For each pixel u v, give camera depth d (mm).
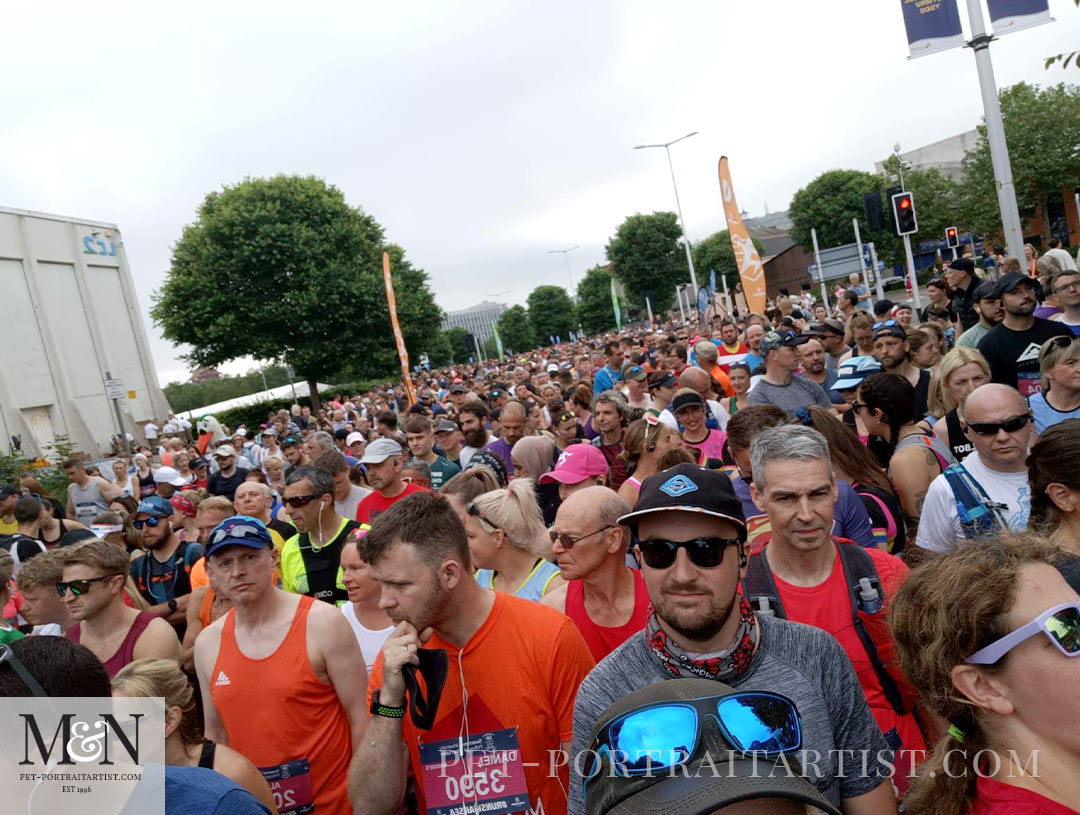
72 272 34594
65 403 32656
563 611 3137
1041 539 1635
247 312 40750
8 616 5820
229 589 2963
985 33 9203
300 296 40625
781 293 19906
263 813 1890
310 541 4707
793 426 2721
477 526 3697
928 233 49688
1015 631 1480
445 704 2506
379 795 2334
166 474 11336
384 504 6133
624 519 1983
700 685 1320
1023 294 5289
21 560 6703
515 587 3713
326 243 42250
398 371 46312
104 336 35938
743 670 1902
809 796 1040
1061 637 1455
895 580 2621
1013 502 3398
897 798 2340
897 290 44906
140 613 3818
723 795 1021
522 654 2469
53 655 1873
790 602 2666
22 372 31156
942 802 1605
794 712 1312
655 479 1979
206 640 3121
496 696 2457
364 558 2449
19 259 31641
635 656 2002
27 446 29984
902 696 2500
